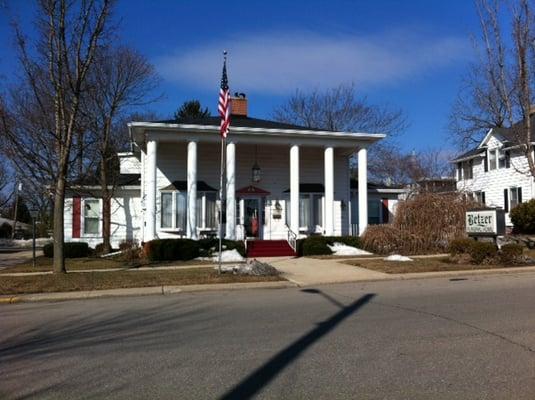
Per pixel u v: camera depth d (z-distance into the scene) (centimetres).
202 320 902
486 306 981
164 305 1087
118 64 3117
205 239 2200
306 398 499
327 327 816
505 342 700
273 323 859
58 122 1484
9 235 6341
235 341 735
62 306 1105
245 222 2600
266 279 1442
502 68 2386
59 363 636
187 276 1490
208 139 2305
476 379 547
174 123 2300
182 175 2525
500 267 1659
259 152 2639
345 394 508
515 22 2272
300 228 2617
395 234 2225
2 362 647
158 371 594
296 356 647
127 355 668
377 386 530
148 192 2220
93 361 642
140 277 1469
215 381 555
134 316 956
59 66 1441
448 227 2255
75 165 2431
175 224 2441
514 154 3462
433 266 1684
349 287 1338
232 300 1143
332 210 2458
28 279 1430
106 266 1888
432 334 754
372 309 973
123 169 3366
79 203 2667
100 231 2680
